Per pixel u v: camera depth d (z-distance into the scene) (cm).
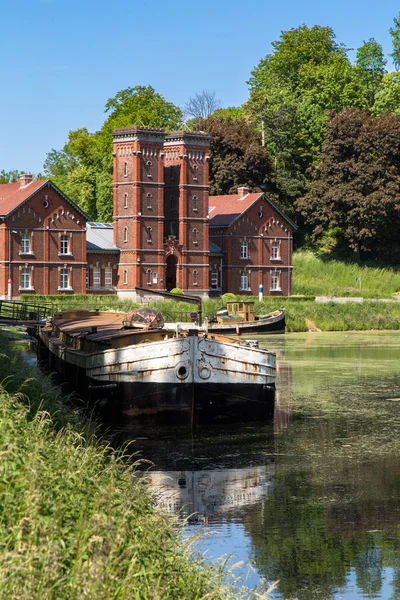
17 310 6781
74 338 3994
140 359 3300
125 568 1302
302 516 2194
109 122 14788
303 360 5556
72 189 14750
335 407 3725
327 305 8956
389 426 3319
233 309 7944
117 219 10544
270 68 16100
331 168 12712
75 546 1269
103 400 3338
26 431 1664
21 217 9625
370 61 15638
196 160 10875
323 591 1730
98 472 1738
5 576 1131
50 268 9831
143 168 10406
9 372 2789
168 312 8012
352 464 2727
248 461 2766
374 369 5053
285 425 3350
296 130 14462
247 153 13150
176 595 1325
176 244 10694
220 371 3338
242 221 11356
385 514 2212
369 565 1867
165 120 15200
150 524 1523
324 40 15938
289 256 11744
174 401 3303
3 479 1350
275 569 1839
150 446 2975
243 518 2173
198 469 2661
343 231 13062
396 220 12662
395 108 14450
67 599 1173
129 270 10406
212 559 1870
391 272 12644
